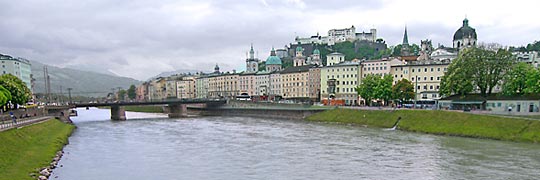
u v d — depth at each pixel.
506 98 117.12
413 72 180.12
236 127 135.38
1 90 121.00
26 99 150.50
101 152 82.06
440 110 115.06
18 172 55.09
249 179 58.09
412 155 73.06
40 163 64.19
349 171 61.56
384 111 132.25
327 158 72.06
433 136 98.50
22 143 74.19
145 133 118.31
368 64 195.62
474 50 122.38
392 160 69.00
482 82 122.00
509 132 89.12
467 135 95.25
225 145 90.44
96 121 173.50
